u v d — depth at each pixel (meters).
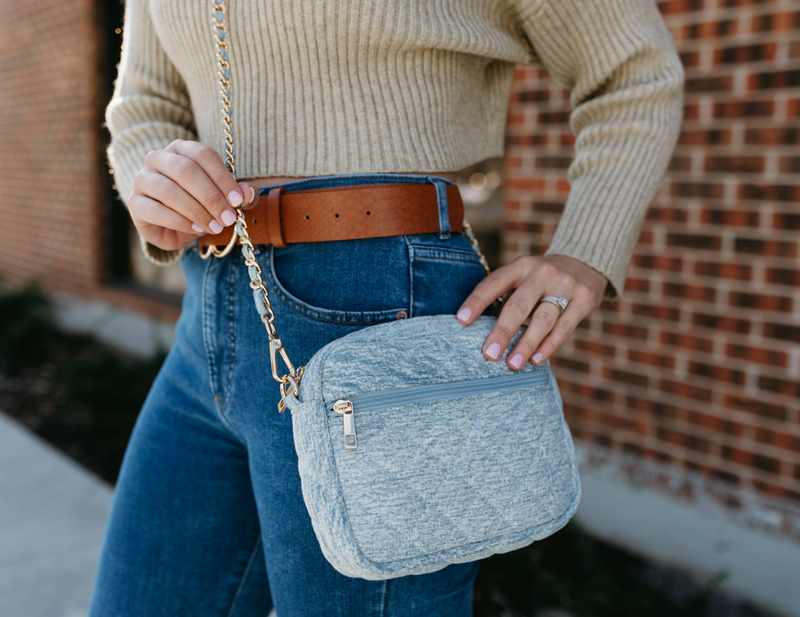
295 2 0.79
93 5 4.75
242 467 1.01
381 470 0.72
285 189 0.82
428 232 0.84
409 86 0.85
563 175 2.48
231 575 1.04
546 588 2.02
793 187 1.96
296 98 0.85
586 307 0.89
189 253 0.98
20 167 5.91
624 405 2.41
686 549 2.25
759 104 2.00
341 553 0.69
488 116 1.03
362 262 0.81
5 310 5.20
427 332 0.80
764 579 2.08
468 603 0.89
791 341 2.01
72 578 2.23
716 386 2.18
